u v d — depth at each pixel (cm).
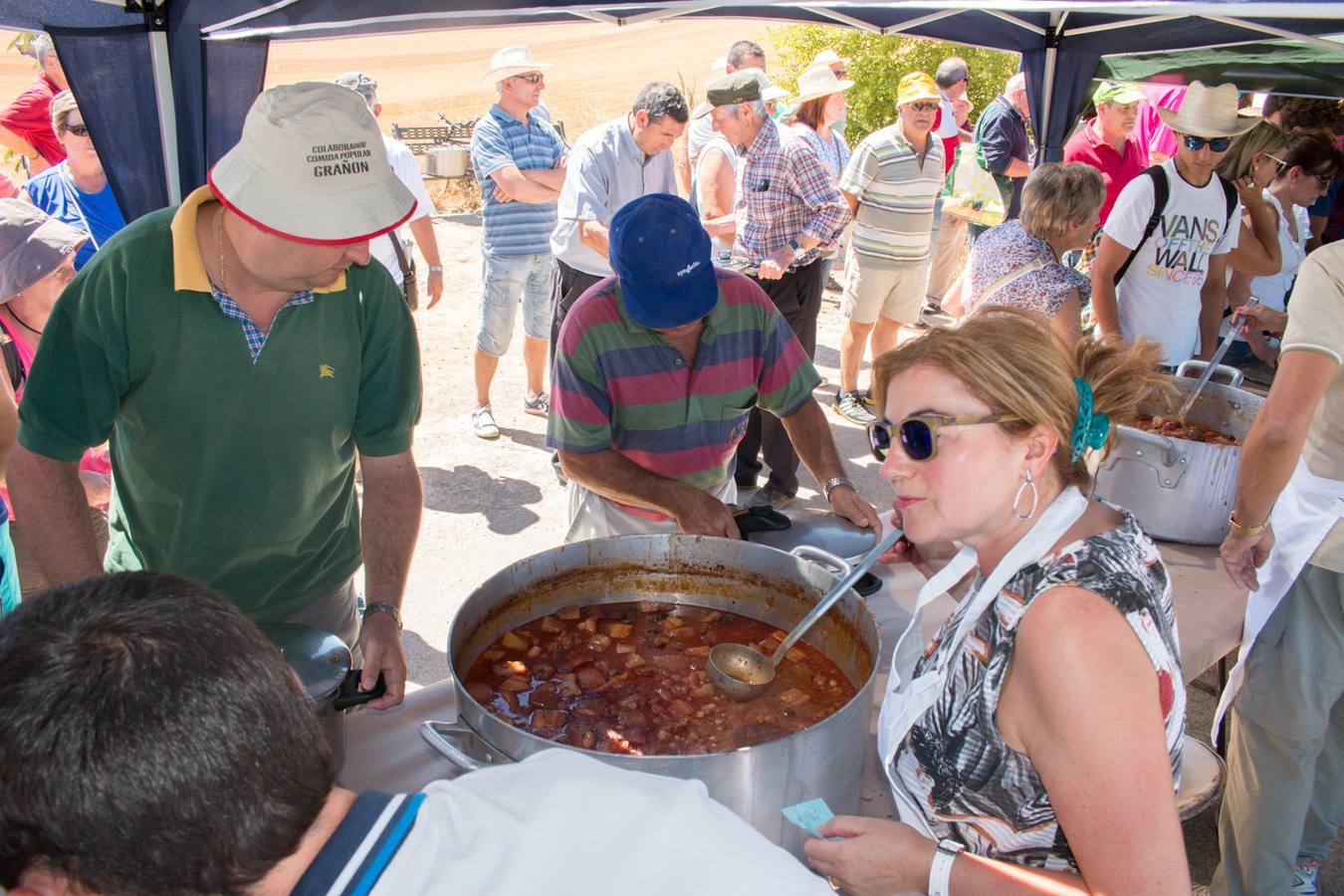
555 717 177
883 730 161
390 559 214
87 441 187
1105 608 114
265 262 175
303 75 1346
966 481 127
